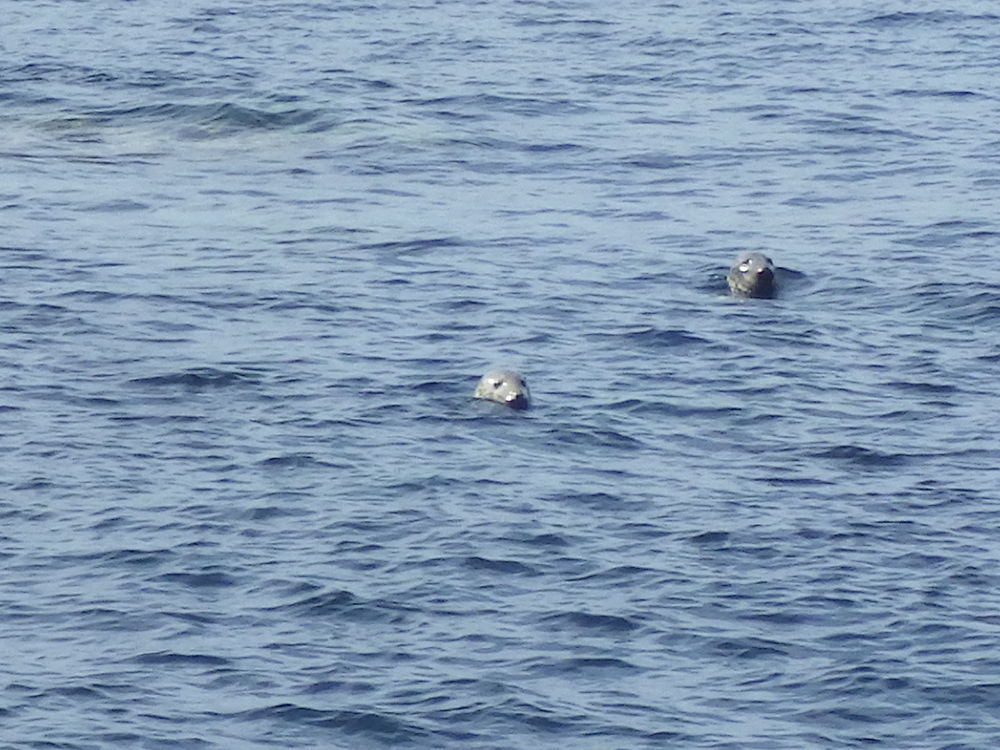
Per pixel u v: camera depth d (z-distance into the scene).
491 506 100.25
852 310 130.25
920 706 82.94
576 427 110.44
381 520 98.56
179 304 129.38
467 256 140.75
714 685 84.50
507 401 112.88
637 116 179.88
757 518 99.31
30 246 141.00
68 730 80.25
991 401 114.94
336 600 90.62
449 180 160.38
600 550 95.81
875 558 95.06
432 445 107.62
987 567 94.12
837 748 80.06
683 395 115.50
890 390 116.56
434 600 90.75
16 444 106.94
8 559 94.38
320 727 80.94
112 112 178.38
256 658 86.00
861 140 172.00
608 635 88.06
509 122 177.00
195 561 94.19
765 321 127.81
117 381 116.12
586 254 141.62
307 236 145.25
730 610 90.19
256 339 123.50
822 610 90.12
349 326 126.12
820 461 106.44
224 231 146.25
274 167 163.50
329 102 181.00
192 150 168.38
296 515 99.00
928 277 136.25
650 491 102.31
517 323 127.12
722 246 144.00
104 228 146.25
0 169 161.38
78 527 97.62
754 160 166.50
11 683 83.62
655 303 131.12
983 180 160.00
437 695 83.31
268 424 110.19
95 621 88.81
